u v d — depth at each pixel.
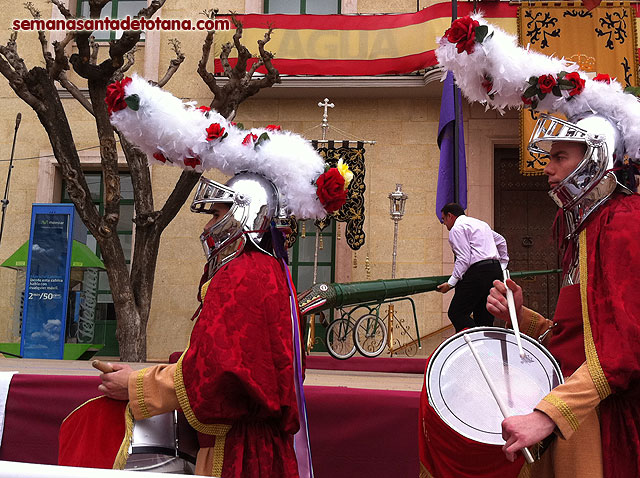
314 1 11.72
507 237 11.09
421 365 6.63
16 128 10.77
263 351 1.97
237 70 7.80
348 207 8.27
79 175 7.58
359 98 11.20
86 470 0.95
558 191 2.01
